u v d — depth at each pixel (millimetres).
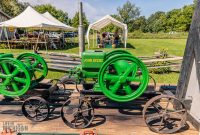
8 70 3725
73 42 25500
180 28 74188
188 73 3643
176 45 24219
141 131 3299
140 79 3520
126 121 3594
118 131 3295
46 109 3973
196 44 3410
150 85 5457
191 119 3484
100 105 4051
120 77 3502
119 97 3473
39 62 4531
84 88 4109
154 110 3893
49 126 3443
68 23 63656
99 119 3658
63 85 5027
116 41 21203
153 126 3385
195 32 3500
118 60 3371
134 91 3693
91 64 3744
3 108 4102
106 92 3449
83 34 6699
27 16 15773
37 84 4496
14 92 3748
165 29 79188
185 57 3842
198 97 3420
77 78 4039
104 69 3371
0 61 3641
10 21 15539
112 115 3803
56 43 19094
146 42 29719
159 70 8719
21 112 3934
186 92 3719
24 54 4500
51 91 4254
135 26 77250
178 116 3410
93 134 3104
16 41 17781
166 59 8711
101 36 23953
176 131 3248
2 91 3762
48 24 15531
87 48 19359
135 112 3914
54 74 8227
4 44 18312
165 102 4250
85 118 3514
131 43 26859
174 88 4703
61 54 8859
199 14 3455
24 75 3963
